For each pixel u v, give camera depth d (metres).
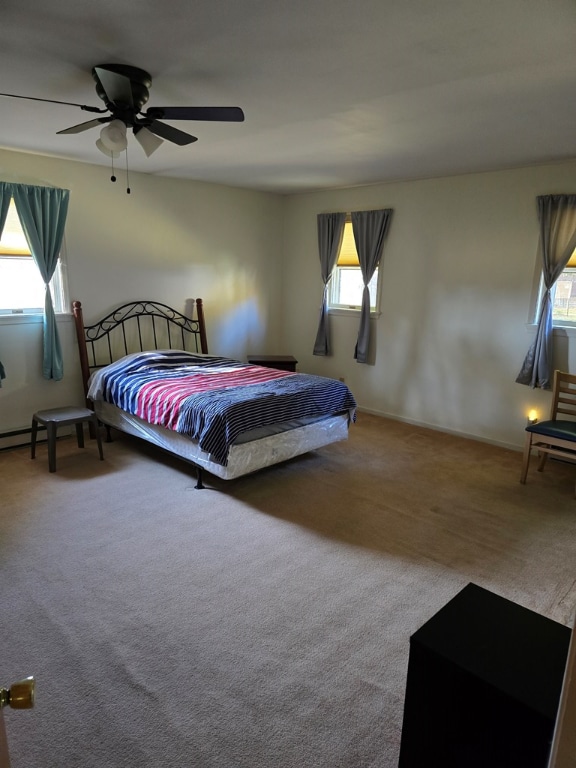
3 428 4.27
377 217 5.18
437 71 2.23
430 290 4.95
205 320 5.63
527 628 1.36
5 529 2.95
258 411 3.43
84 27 1.88
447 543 2.91
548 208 4.02
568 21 1.75
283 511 3.26
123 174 4.70
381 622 2.24
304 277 6.09
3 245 4.09
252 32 1.91
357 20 1.79
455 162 4.05
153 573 2.56
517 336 4.42
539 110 2.73
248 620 2.23
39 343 4.38
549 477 3.90
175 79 2.39
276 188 5.63
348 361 5.80
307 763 1.59
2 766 0.81
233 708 1.78
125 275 4.89
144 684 1.87
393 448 4.52
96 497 3.40
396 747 1.65
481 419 4.75
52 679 1.88
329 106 2.74
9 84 2.51
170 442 3.75
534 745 1.14
